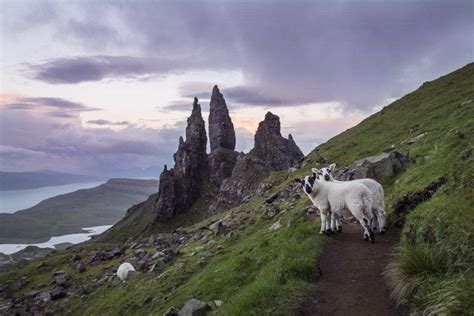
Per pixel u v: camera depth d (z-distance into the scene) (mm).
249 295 11461
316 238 15539
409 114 56125
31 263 91125
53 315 38062
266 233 26109
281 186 55906
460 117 28828
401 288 9602
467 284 7438
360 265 12484
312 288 11359
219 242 32500
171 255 36125
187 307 15664
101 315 28969
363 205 14391
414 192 15406
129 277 37188
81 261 65812
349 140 59625
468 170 11672
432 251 9523
